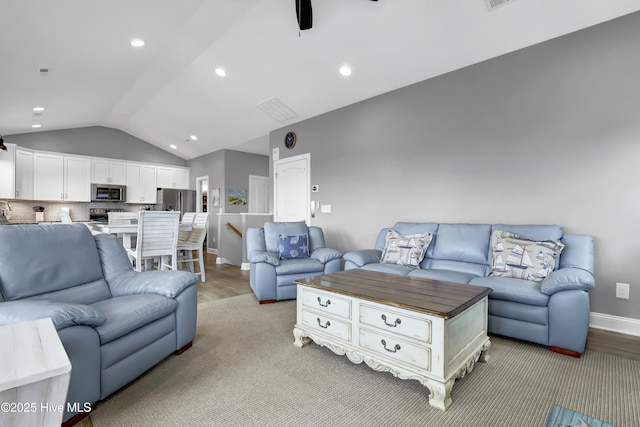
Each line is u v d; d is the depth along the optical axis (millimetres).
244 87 4605
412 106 3842
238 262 5965
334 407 1607
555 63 2865
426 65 3469
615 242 2602
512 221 3109
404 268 3033
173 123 6488
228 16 3295
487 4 2656
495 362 2092
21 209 6180
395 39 3205
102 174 7117
